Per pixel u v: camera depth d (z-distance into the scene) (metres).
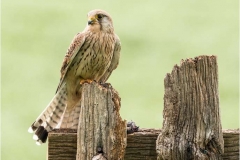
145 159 7.58
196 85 7.30
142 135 7.57
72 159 7.54
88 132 7.29
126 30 24.45
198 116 7.29
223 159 7.58
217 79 7.36
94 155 7.27
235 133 7.59
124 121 7.35
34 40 23.86
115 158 7.30
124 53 22.23
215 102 7.32
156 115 17.59
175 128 7.30
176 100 7.31
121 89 19.45
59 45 23.39
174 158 7.28
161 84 19.81
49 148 7.54
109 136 7.27
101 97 7.29
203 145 7.30
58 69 21.52
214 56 7.35
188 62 7.31
